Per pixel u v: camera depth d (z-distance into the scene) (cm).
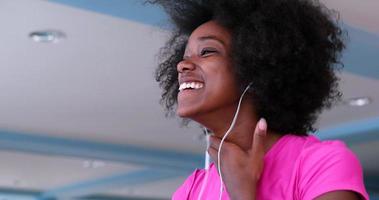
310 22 99
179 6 117
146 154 616
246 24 96
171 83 116
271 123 95
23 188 1008
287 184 85
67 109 465
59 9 277
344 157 82
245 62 93
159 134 553
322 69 99
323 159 83
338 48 104
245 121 93
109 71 368
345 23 273
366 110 458
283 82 95
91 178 893
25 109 469
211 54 95
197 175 106
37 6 274
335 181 80
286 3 98
